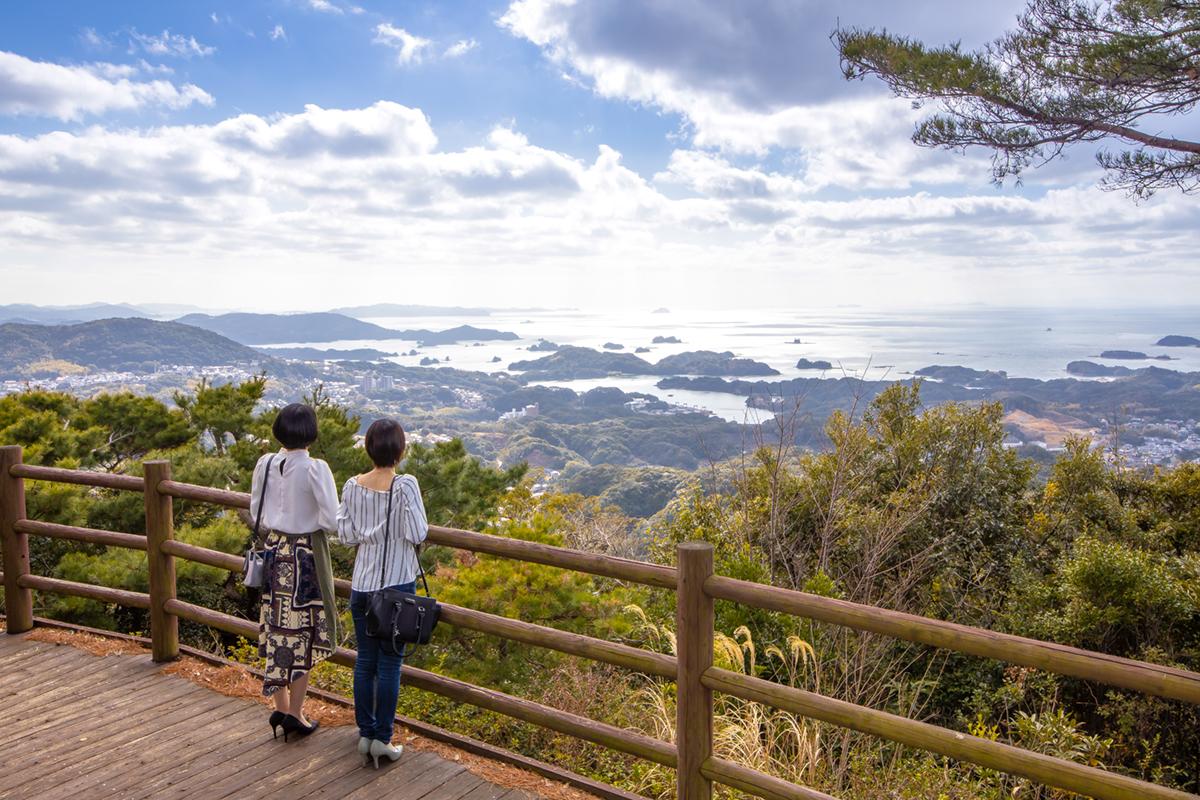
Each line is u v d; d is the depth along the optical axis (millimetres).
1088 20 8391
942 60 9016
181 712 3613
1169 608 9164
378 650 3096
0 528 4648
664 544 11297
